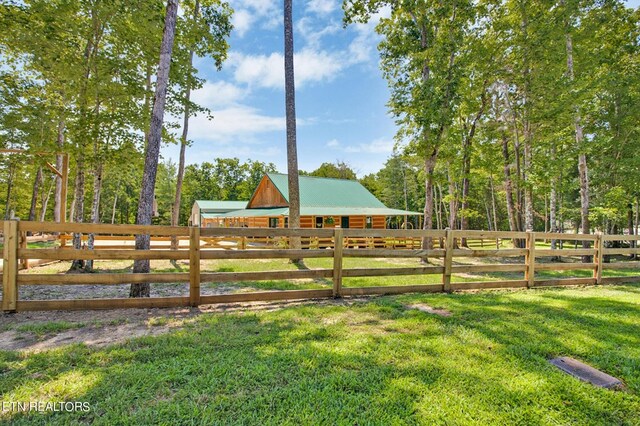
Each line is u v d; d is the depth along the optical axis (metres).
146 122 9.08
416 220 35.09
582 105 12.10
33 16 7.33
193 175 48.66
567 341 3.45
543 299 5.42
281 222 20.69
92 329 3.71
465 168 15.39
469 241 29.05
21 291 6.23
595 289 6.71
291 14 11.18
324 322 4.03
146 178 5.46
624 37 12.76
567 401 2.34
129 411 2.11
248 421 2.04
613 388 2.57
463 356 3.03
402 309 4.70
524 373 2.72
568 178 20.42
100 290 6.40
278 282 7.21
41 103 8.24
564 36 11.77
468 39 12.44
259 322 4.00
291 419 2.06
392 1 11.43
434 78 10.84
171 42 5.76
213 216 28.47
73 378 2.51
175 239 12.15
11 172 22.83
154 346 3.16
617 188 12.84
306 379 2.56
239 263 11.75
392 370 2.73
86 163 8.88
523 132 15.02
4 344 3.24
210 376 2.57
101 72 8.32
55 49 7.70
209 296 4.82
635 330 3.84
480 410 2.20
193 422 2.01
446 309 4.72
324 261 12.63
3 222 4.22
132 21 7.95
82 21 8.16
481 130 16.31
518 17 12.76
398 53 11.84
